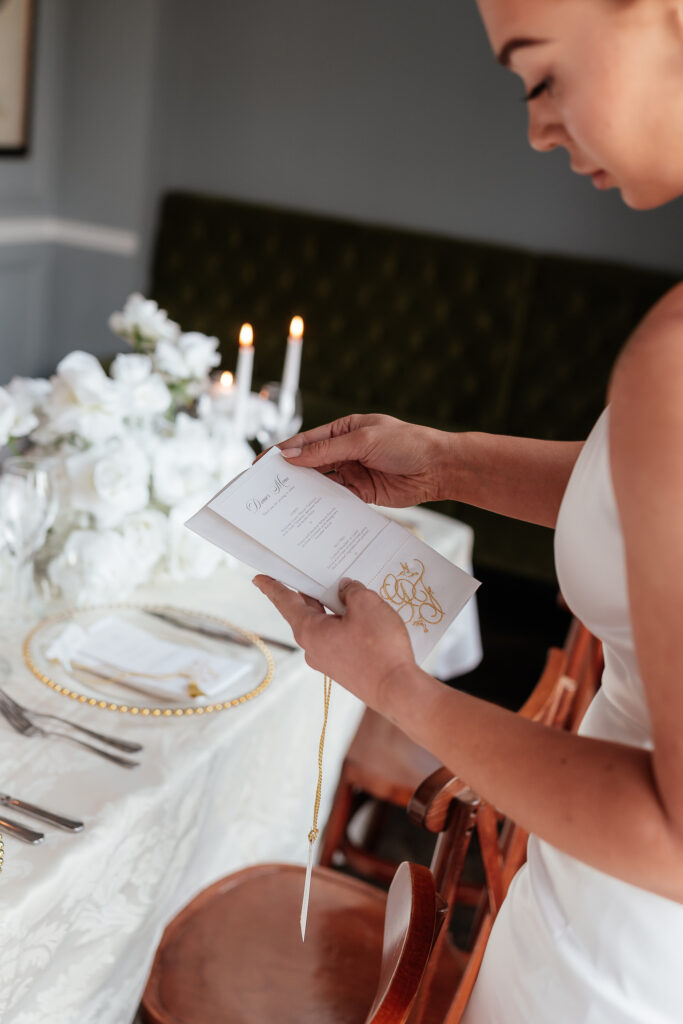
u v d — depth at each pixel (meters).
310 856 0.95
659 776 0.67
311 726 1.58
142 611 1.55
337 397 4.60
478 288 4.27
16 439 1.58
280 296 4.61
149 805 1.14
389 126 4.43
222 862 1.44
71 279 4.90
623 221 4.14
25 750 1.18
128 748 1.22
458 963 1.47
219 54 4.62
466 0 4.16
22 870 0.99
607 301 4.07
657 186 0.73
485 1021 0.99
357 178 4.54
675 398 0.65
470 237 4.41
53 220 4.84
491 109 4.24
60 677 1.34
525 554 3.77
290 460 1.11
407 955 0.87
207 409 1.99
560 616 4.10
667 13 0.65
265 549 0.98
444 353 4.38
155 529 1.59
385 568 0.98
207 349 1.85
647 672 0.67
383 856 2.48
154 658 1.42
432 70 4.30
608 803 0.69
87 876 1.05
